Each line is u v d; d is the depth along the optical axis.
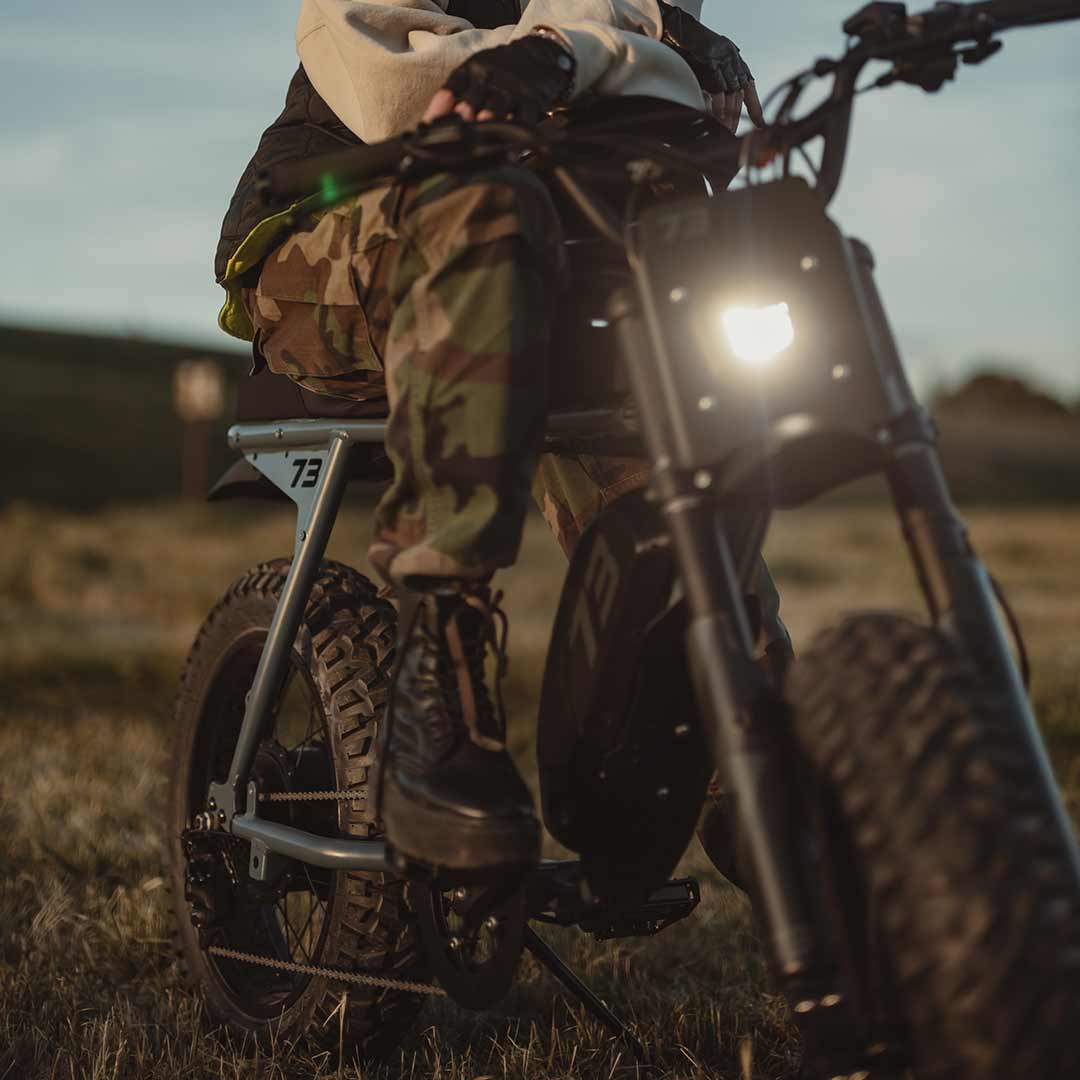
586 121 1.83
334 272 1.90
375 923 2.08
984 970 1.09
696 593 1.34
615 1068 2.11
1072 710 5.33
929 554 1.33
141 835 3.65
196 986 2.47
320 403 2.20
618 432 1.77
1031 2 1.56
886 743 1.17
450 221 1.64
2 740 5.07
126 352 67.31
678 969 2.65
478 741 1.67
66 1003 2.43
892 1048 1.28
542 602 12.51
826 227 1.40
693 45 2.05
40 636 9.62
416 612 1.72
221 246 2.18
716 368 1.37
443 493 1.65
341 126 2.10
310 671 2.24
